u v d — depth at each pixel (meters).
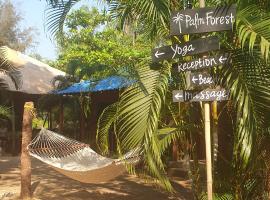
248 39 4.27
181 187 10.09
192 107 5.55
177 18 4.14
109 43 11.91
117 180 11.31
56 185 10.84
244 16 4.19
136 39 6.21
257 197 5.34
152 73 4.54
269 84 4.24
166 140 5.22
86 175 7.88
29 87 21.95
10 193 9.70
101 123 5.63
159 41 5.44
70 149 8.71
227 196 5.28
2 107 15.90
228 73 4.35
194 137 5.69
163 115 5.45
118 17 5.45
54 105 21.48
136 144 4.24
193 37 5.03
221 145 5.80
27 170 9.31
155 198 9.23
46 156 8.62
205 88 4.17
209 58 4.13
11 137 20.72
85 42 15.19
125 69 5.16
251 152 4.36
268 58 4.09
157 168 4.44
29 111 9.47
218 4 4.66
